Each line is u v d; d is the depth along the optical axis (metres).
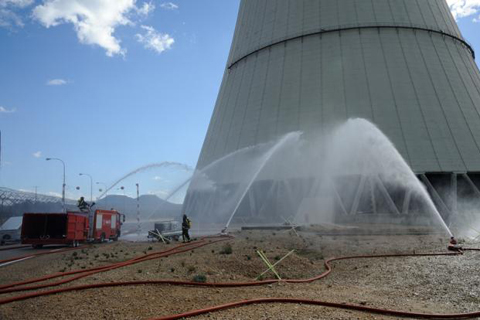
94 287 11.02
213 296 10.02
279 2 58.53
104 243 30.17
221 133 55.31
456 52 52.78
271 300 9.38
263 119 50.66
